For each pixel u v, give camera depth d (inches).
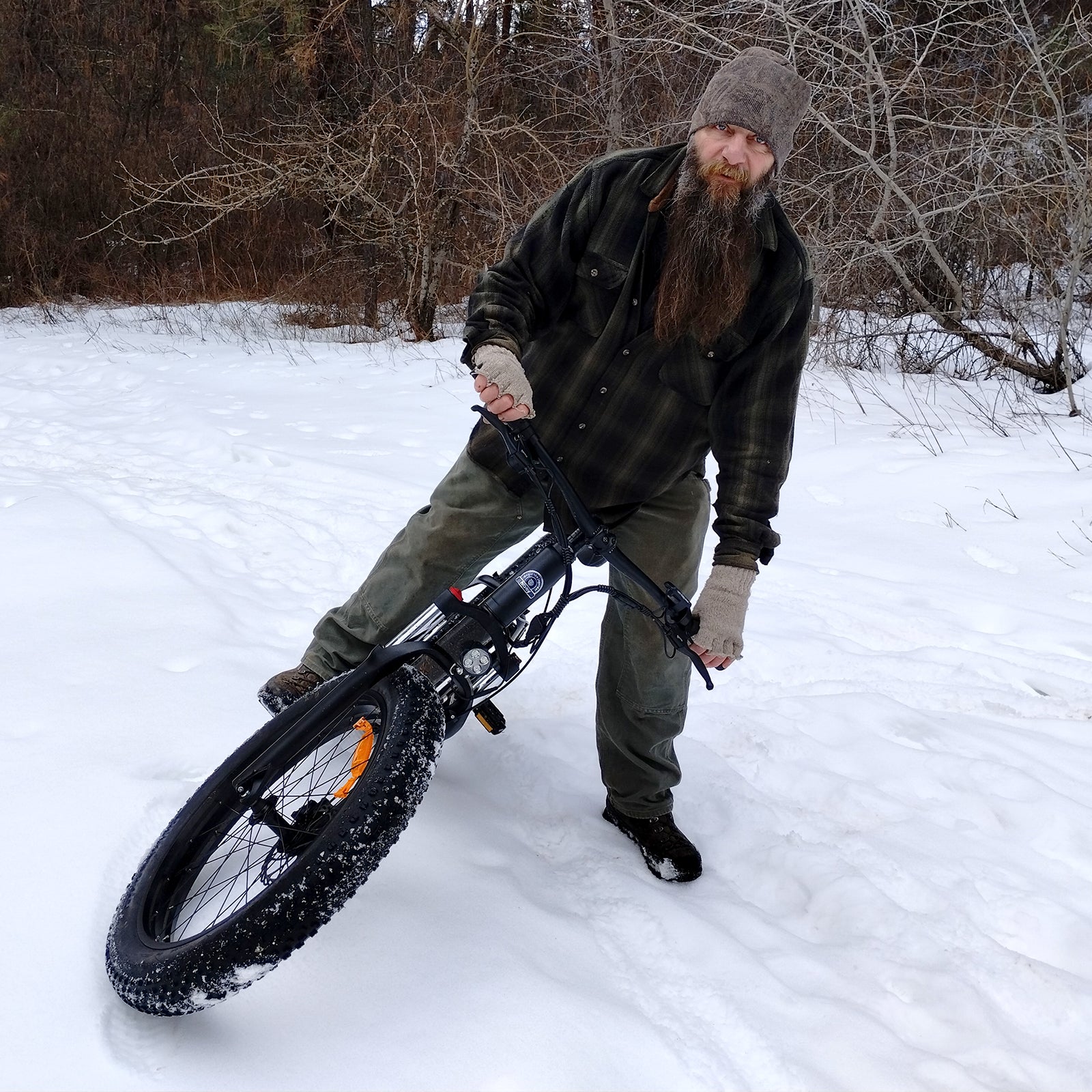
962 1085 76.0
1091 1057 82.4
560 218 88.4
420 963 78.4
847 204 345.4
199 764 101.6
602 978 83.0
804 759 125.7
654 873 101.8
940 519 225.9
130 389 343.6
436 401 330.0
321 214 593.3
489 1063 70.1
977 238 331.9
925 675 152.7
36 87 657.6
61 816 88.9
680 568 96.5
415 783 72.4
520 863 96.8
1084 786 124.4
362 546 184.5
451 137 433.4
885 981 88.0
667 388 89.4
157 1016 70.9
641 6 383.2
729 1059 76.7
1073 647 166.9
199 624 136.0
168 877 78.7
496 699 133.9
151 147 636.1
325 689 83.5
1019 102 321.4
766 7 307.7
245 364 402.0
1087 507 221.0
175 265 623.8
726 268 82.4
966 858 107.5
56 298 582.2
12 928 76.2
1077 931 96.3
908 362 360.2
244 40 621.3
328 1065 69.1
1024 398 314.5
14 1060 66.3
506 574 88.4
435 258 450.0
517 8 441.4
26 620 131.7
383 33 479.5
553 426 92.4
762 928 93.7
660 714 99.4
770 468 89.1
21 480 205.3
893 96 316.2
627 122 401.1
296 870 68.6
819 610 177.3
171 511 195.9
